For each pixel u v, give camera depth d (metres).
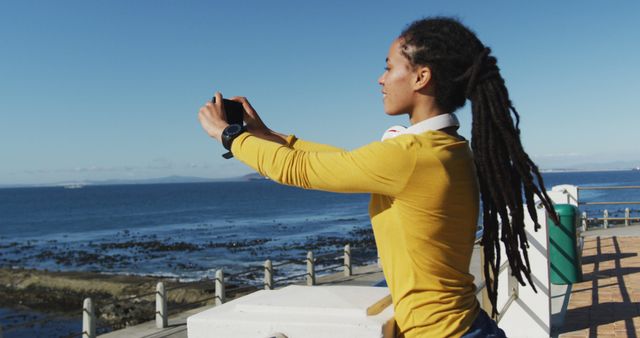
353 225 64.00
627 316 5.91
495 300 1.66
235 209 104.75
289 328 1.43
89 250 47.03
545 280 5.41
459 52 1.51
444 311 1.47
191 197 164.75
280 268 28.88
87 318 9.84
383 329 1.41
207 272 31.62
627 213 15.70
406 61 1.56
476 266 9.84
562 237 7.64
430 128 1.51
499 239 1.63
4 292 26.67
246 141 1.55
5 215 102.12
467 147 1.54
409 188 1.41
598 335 5.34
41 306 23.98
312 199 146.38
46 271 31.83
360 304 1.51
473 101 1.52
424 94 1.56
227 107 1.76
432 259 1.46
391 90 1.60
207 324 1.49
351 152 1.44
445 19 1.57
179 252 42.72
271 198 153.38
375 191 1.43
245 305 1.55
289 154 1.47
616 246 10.84
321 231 56.94
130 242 52.25
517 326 5.48
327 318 1.45
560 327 5.70
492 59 1.53
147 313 20.27
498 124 1.47
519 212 1.53
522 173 1.51
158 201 143.12
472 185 1.51
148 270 33.78
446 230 1.45
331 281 14.82
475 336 1.50
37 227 75.00
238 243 47.19
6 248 50.81
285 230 59.41
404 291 1.48
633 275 7.96
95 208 118.69
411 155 1.41
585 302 6.59
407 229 1.44
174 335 10.56
